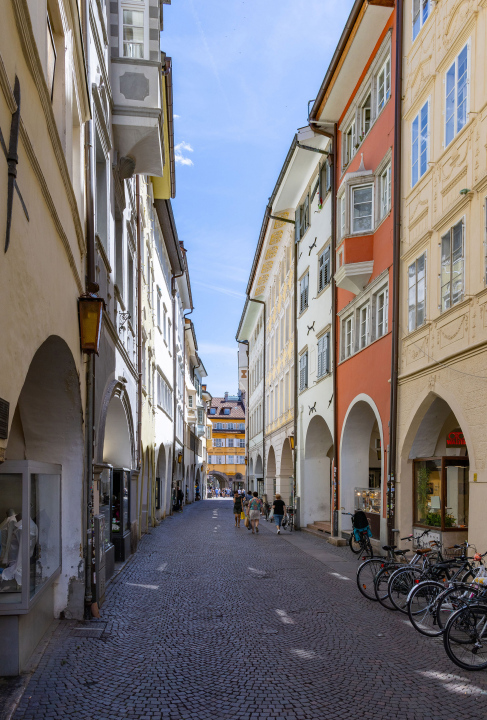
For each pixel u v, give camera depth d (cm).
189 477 5534
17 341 452
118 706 533
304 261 2462
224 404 9456
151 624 820
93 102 973
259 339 4244
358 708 538
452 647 648
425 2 1300
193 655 684
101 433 1012
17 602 599
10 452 821
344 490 1830
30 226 493
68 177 686
